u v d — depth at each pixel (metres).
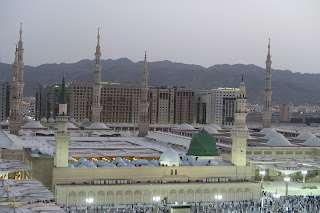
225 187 141.38
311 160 169.88
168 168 141.62
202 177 144.62
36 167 139.12
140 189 134.38
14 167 135.75
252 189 143.88
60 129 135.38
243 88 150.62
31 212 88.44
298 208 128.38
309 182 175.62
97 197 130.88
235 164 149.38
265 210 127.12
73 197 129.00
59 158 135.25
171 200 136.88
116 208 128.75
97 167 136.12
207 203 137.88
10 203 97.00
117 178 137.25
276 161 163.00
